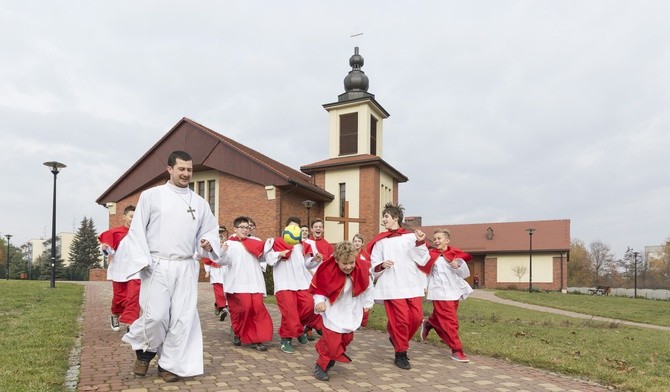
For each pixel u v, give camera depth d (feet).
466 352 26.20
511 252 157.48
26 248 325.01
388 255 22.97
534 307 76.02
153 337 18.15
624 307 82.43
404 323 21.93
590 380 20.83
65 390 16.80
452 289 24.61
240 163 92.94
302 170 108.47
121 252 27.09
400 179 118.93
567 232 155.53
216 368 20.71
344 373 20.74
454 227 172.55
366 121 108.99
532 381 20.11
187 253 18.86
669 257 265.54
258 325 24.97
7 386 16.19
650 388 19.13
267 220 89.97
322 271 19.35
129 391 16.98
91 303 43.78
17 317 32.58
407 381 19.69
